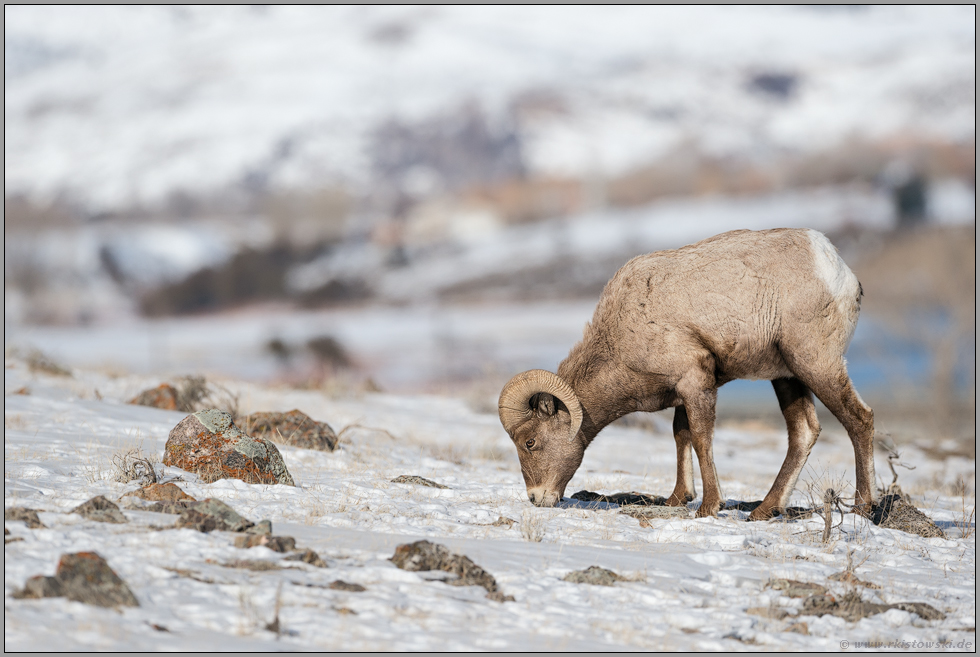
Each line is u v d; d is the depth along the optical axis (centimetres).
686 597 2445
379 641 1959
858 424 3466
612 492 4250
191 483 3209
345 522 2891
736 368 3497
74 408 4797
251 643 1867
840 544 3123
